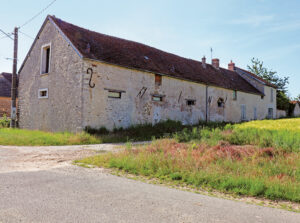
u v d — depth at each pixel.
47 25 16.38
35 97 16.80
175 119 18.47
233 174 5.43
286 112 40.66
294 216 3.50
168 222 3.12
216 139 9.60
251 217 3.40
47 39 16.28
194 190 4.70
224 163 6.18
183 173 5.59
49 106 15.50
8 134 12.47
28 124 17.11
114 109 14.67
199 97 20.72
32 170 5.86
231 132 10.69
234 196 4.42
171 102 18.25
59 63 15.02
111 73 14.61
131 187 4.69
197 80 20.34
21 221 3.00
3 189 4.26
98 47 15.31
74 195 4.06
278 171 5.58
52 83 15.44
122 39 18.98
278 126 14.06
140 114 16.08
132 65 15.67
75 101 13.70
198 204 3.86
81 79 13.42
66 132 13.36
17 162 6.83
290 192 4.39
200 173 5.44
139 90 16.06
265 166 5.93
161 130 14.70
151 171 5.87
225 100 23.75
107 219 3.15
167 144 9.09
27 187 4.43
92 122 13.61
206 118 21.28
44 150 9.09
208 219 3.26
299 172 5.48
